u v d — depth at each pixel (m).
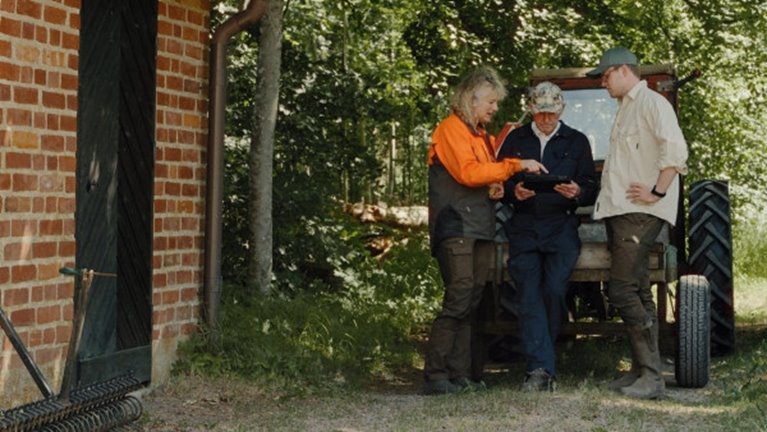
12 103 5.96
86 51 6.69
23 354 4.82
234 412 6.89
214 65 7.91
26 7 6.06
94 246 6.80
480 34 13.79
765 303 14.16
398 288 13.38
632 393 7.36
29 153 6.09
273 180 12.04
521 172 7.66
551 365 7.46
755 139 17.75
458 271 7.62
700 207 9.24
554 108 7.63
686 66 15.48
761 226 18.61
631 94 7.39
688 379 7.80
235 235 11.47
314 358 8.48
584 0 14.10
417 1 14.11
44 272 6.23
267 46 10.77
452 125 7.57
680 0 15.11
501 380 8.26
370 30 16.69
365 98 12.62
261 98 10.78
